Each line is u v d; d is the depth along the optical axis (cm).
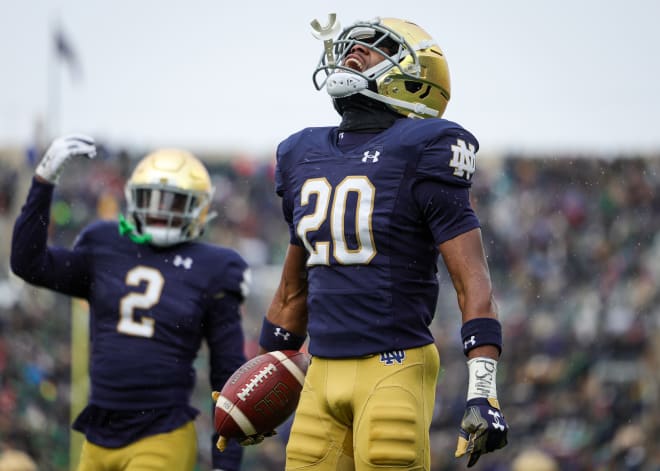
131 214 1802
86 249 1805
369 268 1196
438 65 1286
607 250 4766
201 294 1777
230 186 5031
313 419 1219
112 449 1719
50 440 3697
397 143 1206
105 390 1725
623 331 4372
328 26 1273
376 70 1258
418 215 1203
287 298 1374
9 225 4656
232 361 1778
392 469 1162
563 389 4200
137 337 1739
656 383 4194
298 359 1345
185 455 1733
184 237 1811
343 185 1213
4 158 4741
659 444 3972
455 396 4059
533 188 4909
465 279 1183
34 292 4022
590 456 3959
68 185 4550
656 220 4834
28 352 3875
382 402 1171
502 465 3847
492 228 4838
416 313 1205
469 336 1166
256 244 4972
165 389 1730
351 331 1194
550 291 4644
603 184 4900
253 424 1312
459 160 1198
